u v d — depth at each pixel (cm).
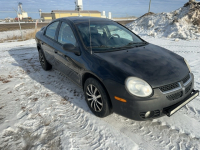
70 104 283
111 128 226
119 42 295
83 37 276
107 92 220
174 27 1061
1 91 325
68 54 287
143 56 249
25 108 269
